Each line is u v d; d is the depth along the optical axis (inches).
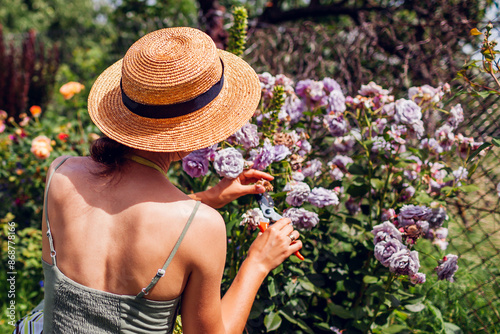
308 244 86.1
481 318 93.9
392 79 138.2
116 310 43.0
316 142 96.0
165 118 45.3
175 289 43.0
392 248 72.5
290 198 77.4
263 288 82.6
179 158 49.3
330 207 91.9
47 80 320.2
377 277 83.2
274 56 150.7
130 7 204.8
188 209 43.2
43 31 539.2
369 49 139.9
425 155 86.0
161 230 42.3
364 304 87.5
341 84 138.2
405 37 151.8
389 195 94.3
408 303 82.1
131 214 43.3
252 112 48.9
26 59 309.1
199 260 42.4
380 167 96.7
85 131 147.9
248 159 77.9
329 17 231.5
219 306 44.4
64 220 45.4
